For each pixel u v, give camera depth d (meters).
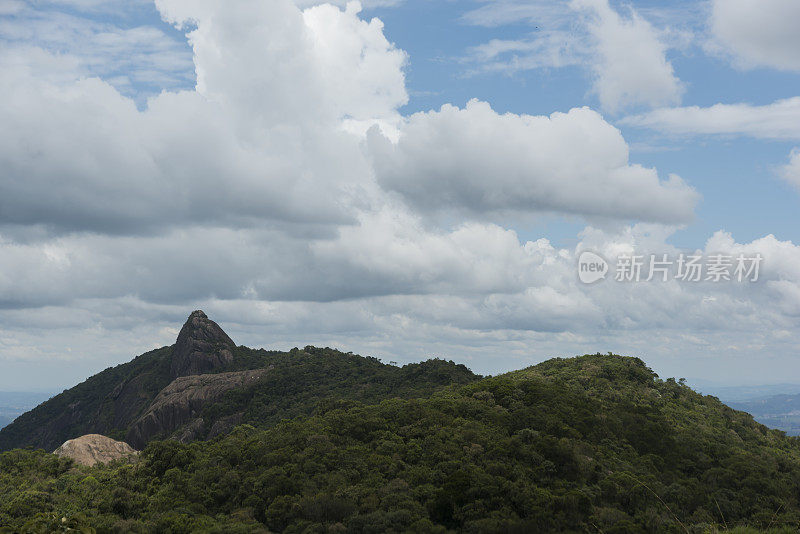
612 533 62.50
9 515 66.38
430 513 65.94
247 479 74.19
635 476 76.50
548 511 63.88
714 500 75.69
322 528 63.00
